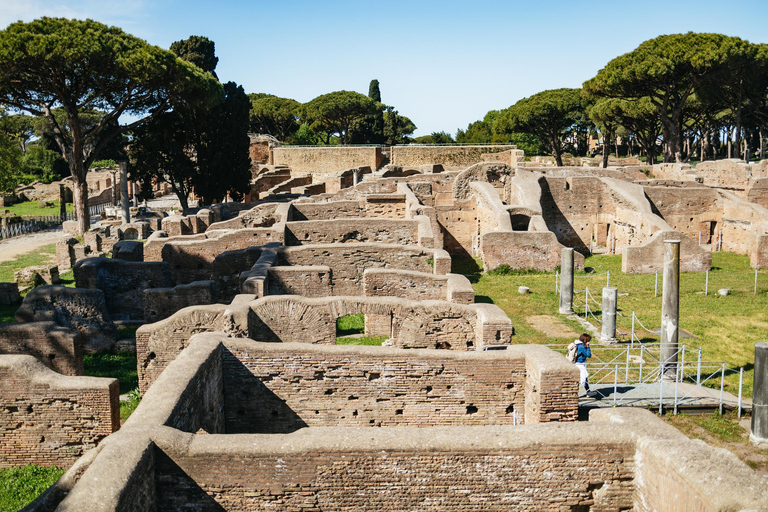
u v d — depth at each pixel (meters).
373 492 9.04
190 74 46.69
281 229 30.75
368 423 13.41
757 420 14.60
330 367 13.22
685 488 7.80
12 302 29.09
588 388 17.19
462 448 8.95
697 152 93.38
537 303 27.91
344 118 94.81
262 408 13.45
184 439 8.87
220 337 13.45
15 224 57.91
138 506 8.17
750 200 46.94
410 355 13.07
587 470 9.09
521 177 44.47
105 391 12.84
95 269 25.81
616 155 102.25
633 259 34.03
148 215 63.75
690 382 18.38
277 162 78.94
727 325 24.69
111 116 49.59
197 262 31.17
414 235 31.88
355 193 47.91
